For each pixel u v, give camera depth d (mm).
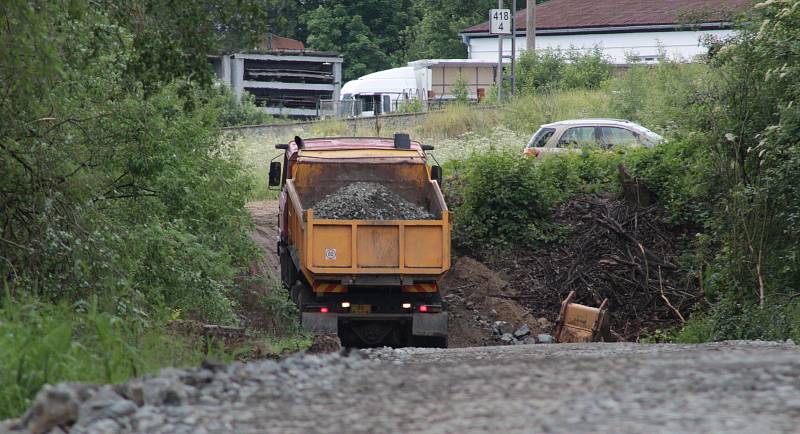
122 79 52938
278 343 60938
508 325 83562
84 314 39125
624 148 106812
